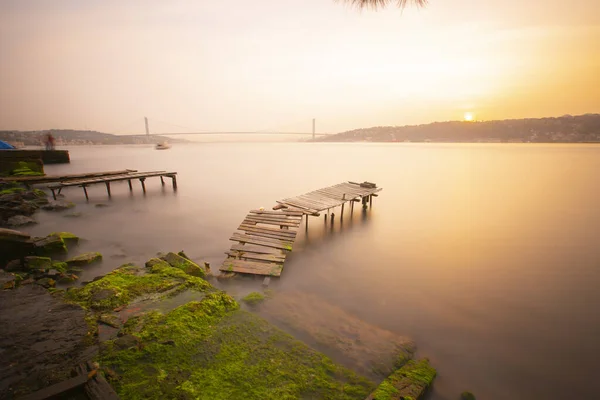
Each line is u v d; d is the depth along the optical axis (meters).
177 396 3.68
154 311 5.46
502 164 47.09
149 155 67.00
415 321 6.98
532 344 6.36
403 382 4.64
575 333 6.75
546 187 26.48
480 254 11.43
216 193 22.94
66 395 3.30
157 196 21.47
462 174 35.22
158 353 4.37
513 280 9.28
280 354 4.68
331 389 4.16
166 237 12.50
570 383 5.33
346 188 18.19
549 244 12.51
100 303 5.58
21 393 3.46
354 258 10.83
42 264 7.91
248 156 65.19
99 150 94.88
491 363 5.73
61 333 4.63
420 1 3.15
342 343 5.76
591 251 11.74
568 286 8.94
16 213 14.08
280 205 14.04
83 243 11.30
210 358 4.42
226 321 5.39
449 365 5.60
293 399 3.88
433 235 13.66
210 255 10.50
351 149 102.44
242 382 4.04
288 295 7.58
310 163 49.09
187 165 44.28
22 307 5.29
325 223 15.45
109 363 4.08
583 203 20.17
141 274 6.97
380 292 8.33
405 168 41.91
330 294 8.01
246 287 7.66
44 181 19.75
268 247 9.53
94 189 23.59
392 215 17.19
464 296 8.28
